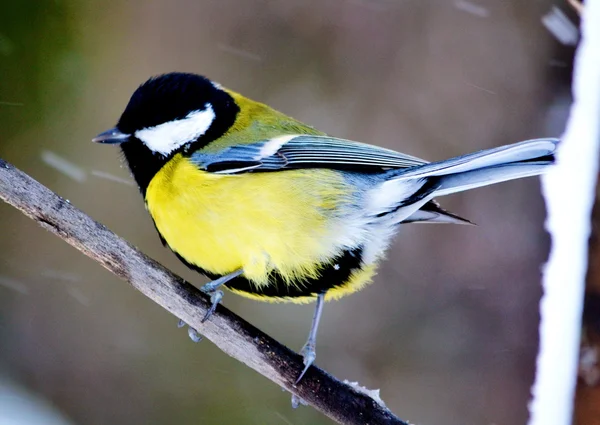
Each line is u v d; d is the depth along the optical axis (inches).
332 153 91.6
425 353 94.3
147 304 95.7
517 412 93.8
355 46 95.7
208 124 91.7
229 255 91.3
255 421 94.8
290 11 96.1
